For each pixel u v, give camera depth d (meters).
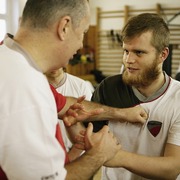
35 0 0.76
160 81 1.09
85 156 0.85
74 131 1.09
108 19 5.62
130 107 1.13
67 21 0.76
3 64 0.69
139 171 0.97
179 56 5.02
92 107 1.15
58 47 0.78
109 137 0.90
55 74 1.68
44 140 0.66
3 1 4.36
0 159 0.65
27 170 0.64
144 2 5.25
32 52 0.76
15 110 0.64
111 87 1.22
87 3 0.82
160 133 1.07
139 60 1.02
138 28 1.00
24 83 0.66
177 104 1.05
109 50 5.67
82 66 5.25
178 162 0.97
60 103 1.15
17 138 0.63
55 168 0.68
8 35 0.86
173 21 5.04
